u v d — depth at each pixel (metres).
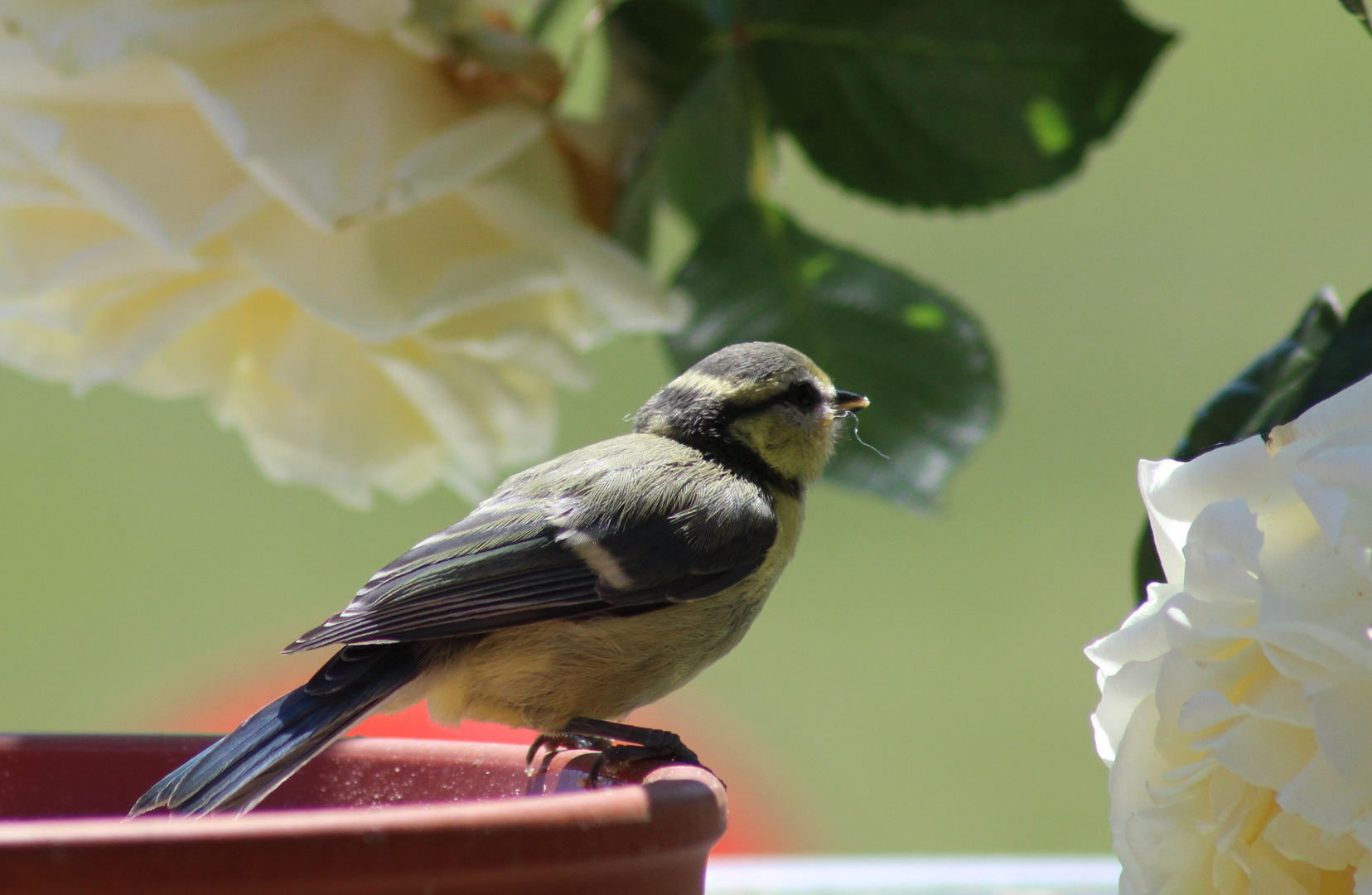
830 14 1.54
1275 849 1.48
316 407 1.54
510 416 1.54
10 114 1.52
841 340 1.55
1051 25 1.54
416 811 1.47
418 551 1.55
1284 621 1.47
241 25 1.52
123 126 1.52
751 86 1.55
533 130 1.53
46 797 1.52
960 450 1.54
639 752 1.54
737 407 1.58
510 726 1.55
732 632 1.56
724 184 1.56
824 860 1.57
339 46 1.52
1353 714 1.47
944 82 1.54
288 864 1.47
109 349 1.53
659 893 1.49
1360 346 1.50
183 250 1.52
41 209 1.53
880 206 1.56
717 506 1.56
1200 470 1.48
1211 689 1.48
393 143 1.52
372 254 1.52
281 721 1.52
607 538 1.55
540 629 1.55
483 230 1.53
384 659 1.54
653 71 1.55
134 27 1.51
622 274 1.53
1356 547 1.47
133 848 1.47
